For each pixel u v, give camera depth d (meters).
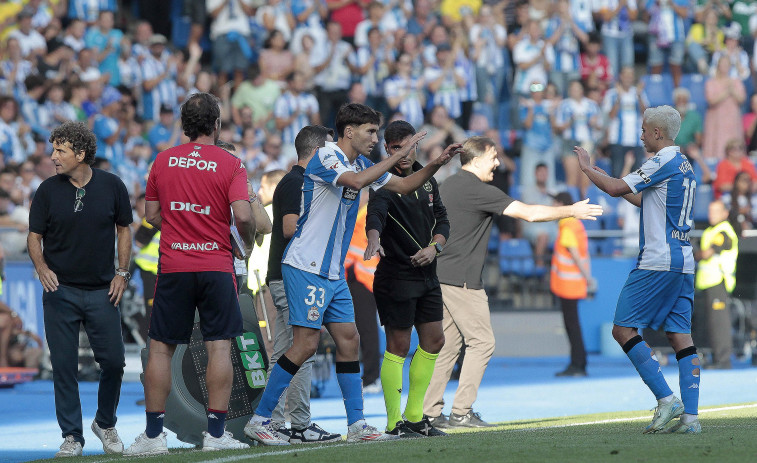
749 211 58.94
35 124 57.25
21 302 48.34
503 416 32.53
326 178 22.84
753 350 54.78
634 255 61.56
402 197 24.53
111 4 66.75
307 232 23.31
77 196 23.64
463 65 68.44
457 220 29.31
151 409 22.28
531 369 53.09
